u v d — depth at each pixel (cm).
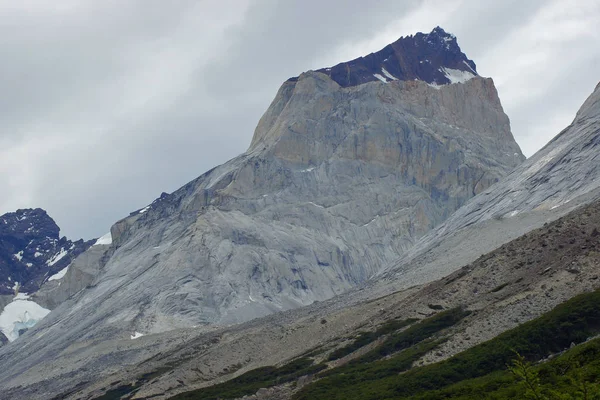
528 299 16188
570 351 12900
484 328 16100
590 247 17338
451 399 12731
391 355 18088
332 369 18550
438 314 18788
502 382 12769
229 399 19288
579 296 14888
